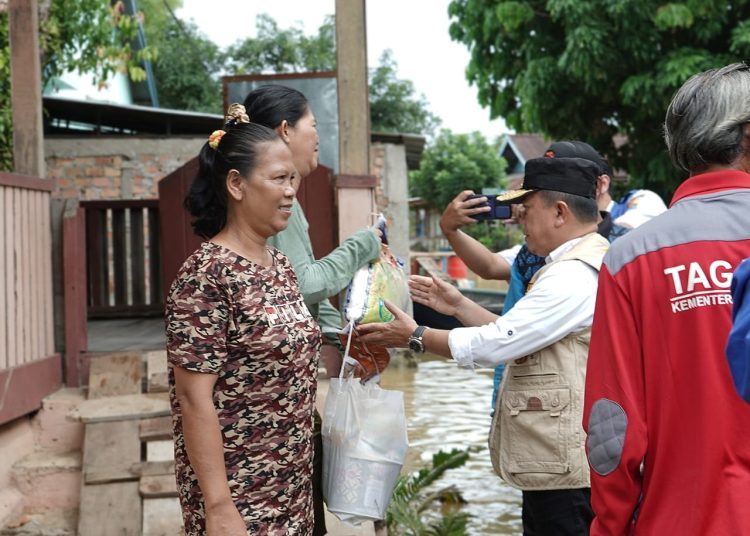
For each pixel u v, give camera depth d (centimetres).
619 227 404
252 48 2641
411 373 1078
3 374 397
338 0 493
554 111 1186
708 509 170
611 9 1027
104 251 747
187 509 224
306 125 287
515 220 327
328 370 472
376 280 289
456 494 554
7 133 754
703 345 174
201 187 236
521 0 1141
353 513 268
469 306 306
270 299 225
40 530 380
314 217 500
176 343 213
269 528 224
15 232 425
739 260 176
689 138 186
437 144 2867
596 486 187
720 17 1027
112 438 395
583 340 260
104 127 1337
